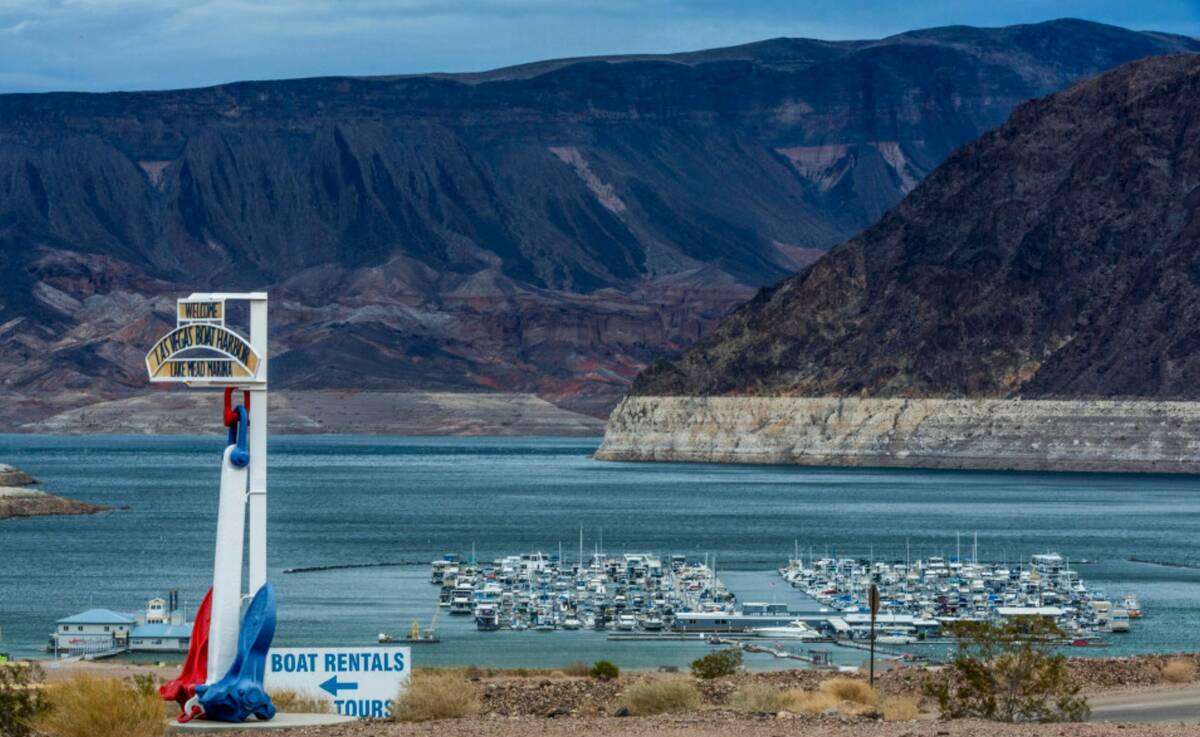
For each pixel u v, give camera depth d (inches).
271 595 2219.5
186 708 2193.7
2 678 2207.2
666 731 2090.3
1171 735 1994.3
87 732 2132.1
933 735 2009.1
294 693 2395.4
